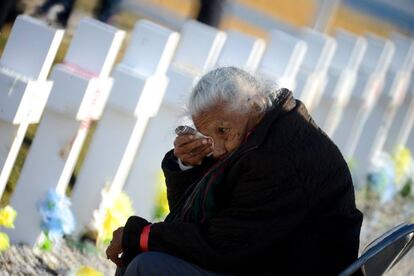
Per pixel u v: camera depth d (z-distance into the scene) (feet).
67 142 39.04
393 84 68.69
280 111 28.73
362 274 28.60
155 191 43.98
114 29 38.70
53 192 39.22
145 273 28.50
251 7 99.76
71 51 38.75
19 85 35.40
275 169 27.99
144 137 43.98
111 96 41.01
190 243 28.48
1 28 52.01
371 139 68.44
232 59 49.34
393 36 71.56
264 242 28.17
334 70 61.05
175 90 43.09
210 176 28.81
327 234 28.86
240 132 28.45
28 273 37.29
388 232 28.73
